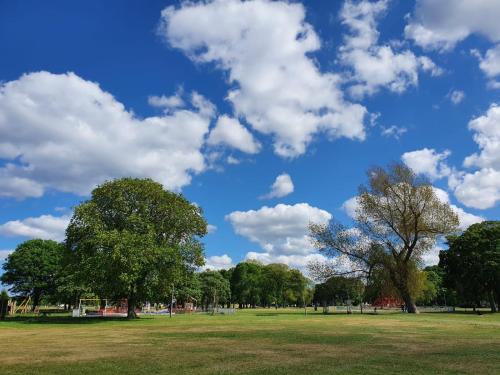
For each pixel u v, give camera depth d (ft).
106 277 153.28
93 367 46.16
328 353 57.67
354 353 57.52
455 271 273.95
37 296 323.16
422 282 213.46
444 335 86.12
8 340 79.41
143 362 49.73
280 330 102.27
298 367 45.73
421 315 189.98
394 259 207.41
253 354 56.85
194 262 177.78
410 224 202.49
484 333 91.25
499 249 249.55
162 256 162.20
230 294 468.75
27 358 53.57
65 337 86.02
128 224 164.35
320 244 216.74
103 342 74.74
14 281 316.60
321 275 216.95
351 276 214.48
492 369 43.65
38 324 139.03
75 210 164.04
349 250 212.43
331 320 150.82
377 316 181.98
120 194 166.71
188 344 70.49
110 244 150.41
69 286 274.16
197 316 208.95
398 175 201.77
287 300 508.94
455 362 48.52
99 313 257.55
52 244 328.90
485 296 313.94
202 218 184.24
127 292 168.76
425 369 43.86
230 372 42.75
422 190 199.11
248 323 135.95
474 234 260.83
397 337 81.76
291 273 477.77
